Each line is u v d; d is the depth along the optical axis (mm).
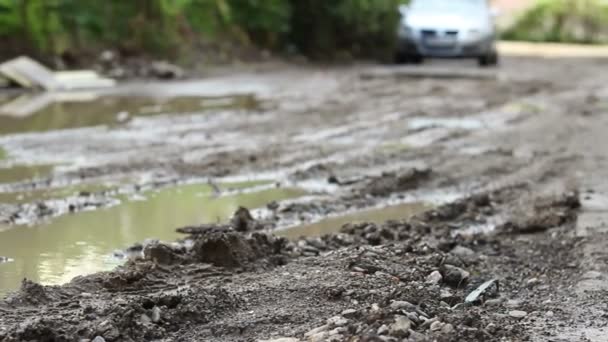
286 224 9438
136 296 6598
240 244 7699
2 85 21844
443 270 7359
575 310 6672
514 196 10805
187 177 11555
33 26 25172
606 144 14305
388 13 34469
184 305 6312
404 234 8750
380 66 30750
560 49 42062
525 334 6086
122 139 14305
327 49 34000
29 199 10219
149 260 7445
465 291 7105
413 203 10531
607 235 8891
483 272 7727
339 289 6723
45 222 9305
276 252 7906
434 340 5715
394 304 6270
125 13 28141
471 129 15898
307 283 6949
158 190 10844
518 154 13484
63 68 24984
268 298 6648
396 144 14250
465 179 11727
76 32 26531
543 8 49562
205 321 6207
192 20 30656
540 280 7496
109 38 27438
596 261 7945
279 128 15711
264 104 19141
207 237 7637
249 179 11547
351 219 9734
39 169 11836
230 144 13953
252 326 6102
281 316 6262
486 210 10078
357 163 12586
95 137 14445
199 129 15484
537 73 27594
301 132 15305
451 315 6195
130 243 8562
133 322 5984
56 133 14805
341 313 6223
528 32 49750
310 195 10711
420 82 24266
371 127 15945
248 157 12820
